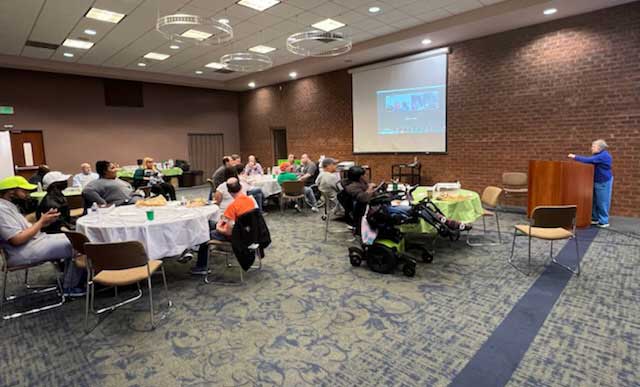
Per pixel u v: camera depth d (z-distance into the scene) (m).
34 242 2.96
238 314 2.79
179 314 2.81
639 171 5.20
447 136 7.30
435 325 2.54
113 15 5.73
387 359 2.16
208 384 1.97
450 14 6.00
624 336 2.32
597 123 5.48
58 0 5.05
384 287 3.22
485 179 6.82
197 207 3.70
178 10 5.58
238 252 3.21
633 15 5.05
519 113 6.27
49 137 9.25
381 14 5.96
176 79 10.66
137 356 2.26
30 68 8.67
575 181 4.79
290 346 2.33
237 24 6.30
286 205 7.43
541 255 3.91
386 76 8.19
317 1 5.40
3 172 8.31
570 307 2.73
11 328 2.64
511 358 2.13
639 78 5.07
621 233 4.62
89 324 2.68
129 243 2.41
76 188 6.19
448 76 7.16
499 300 2.89
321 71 9.56
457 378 1.97
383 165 8.49
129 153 10.59
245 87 11.95
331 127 9.69
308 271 3.68
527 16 5.61
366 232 3.56
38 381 2.04
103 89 10.03
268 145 11.89
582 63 5.54
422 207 3.59
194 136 12.02
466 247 4.30
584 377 1.94
